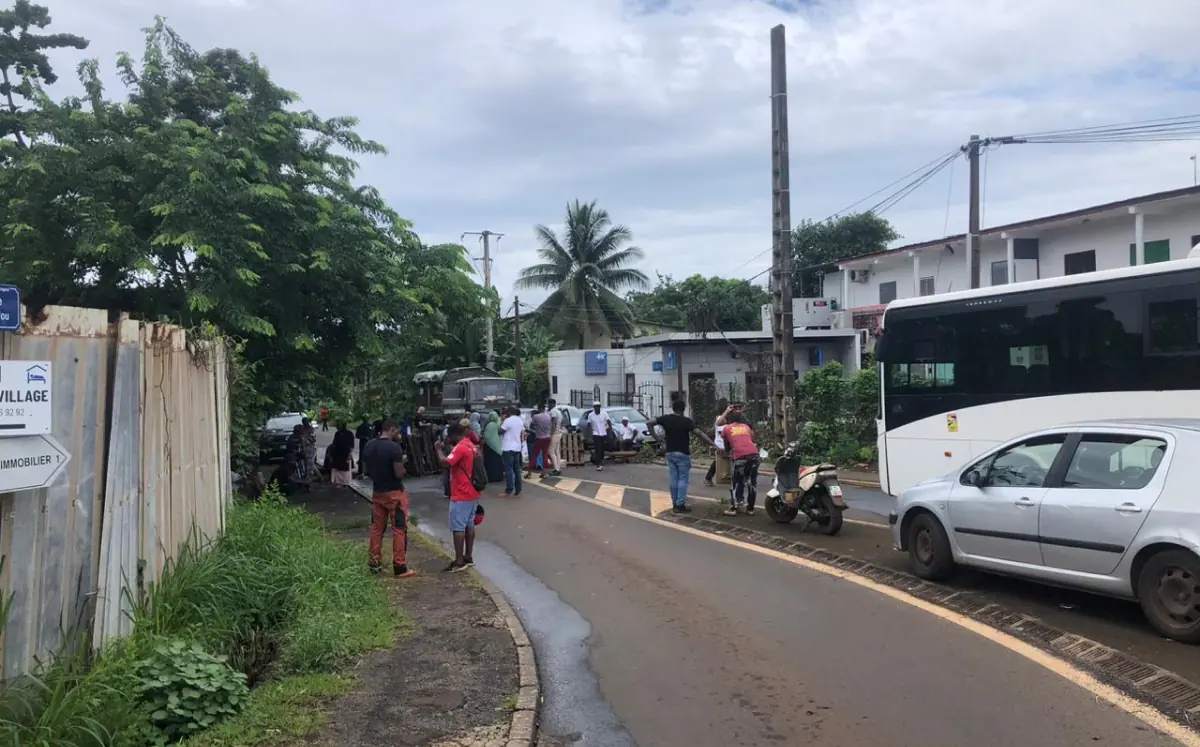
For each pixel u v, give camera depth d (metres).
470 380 26.16
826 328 33.56
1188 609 5.93
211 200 12.66
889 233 41.78
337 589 7.48
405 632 6.94
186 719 4.78
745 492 13.27
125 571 5.34
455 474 9.50
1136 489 6.29
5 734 3.77
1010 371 10.41
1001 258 27.34
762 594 7.97
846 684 5.55
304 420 20.67
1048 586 7.68
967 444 10.94
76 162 12.41
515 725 5.00
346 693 5.52
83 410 4.80
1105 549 6.38
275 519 9.12
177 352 6.72
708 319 32.88
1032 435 7.30
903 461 11.84
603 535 11.52
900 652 6.13
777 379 18.86
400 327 16.19
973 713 4.97
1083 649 5.98
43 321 4.50
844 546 10.02
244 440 13.07
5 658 4.08
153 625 5.54
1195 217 22.14
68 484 4.65
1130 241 23.73
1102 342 9.43
